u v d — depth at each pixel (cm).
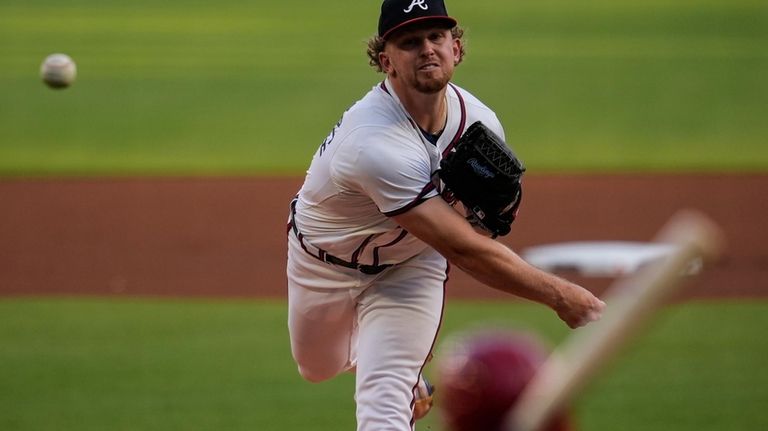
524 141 5541
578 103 6344
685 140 5512
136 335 2950
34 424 2320
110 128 5891
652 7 9731
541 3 9931
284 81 7006
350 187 1664
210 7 10044
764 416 2347
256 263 3691
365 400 1731
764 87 6669
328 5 10081
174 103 6450
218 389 2544
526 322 3020
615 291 3256
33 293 3359
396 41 1574
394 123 1620
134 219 4241
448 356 909
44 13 9656
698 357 2734
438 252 1712
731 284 3353
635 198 4478
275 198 4556
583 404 2427
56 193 4628
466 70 7206
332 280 1808
